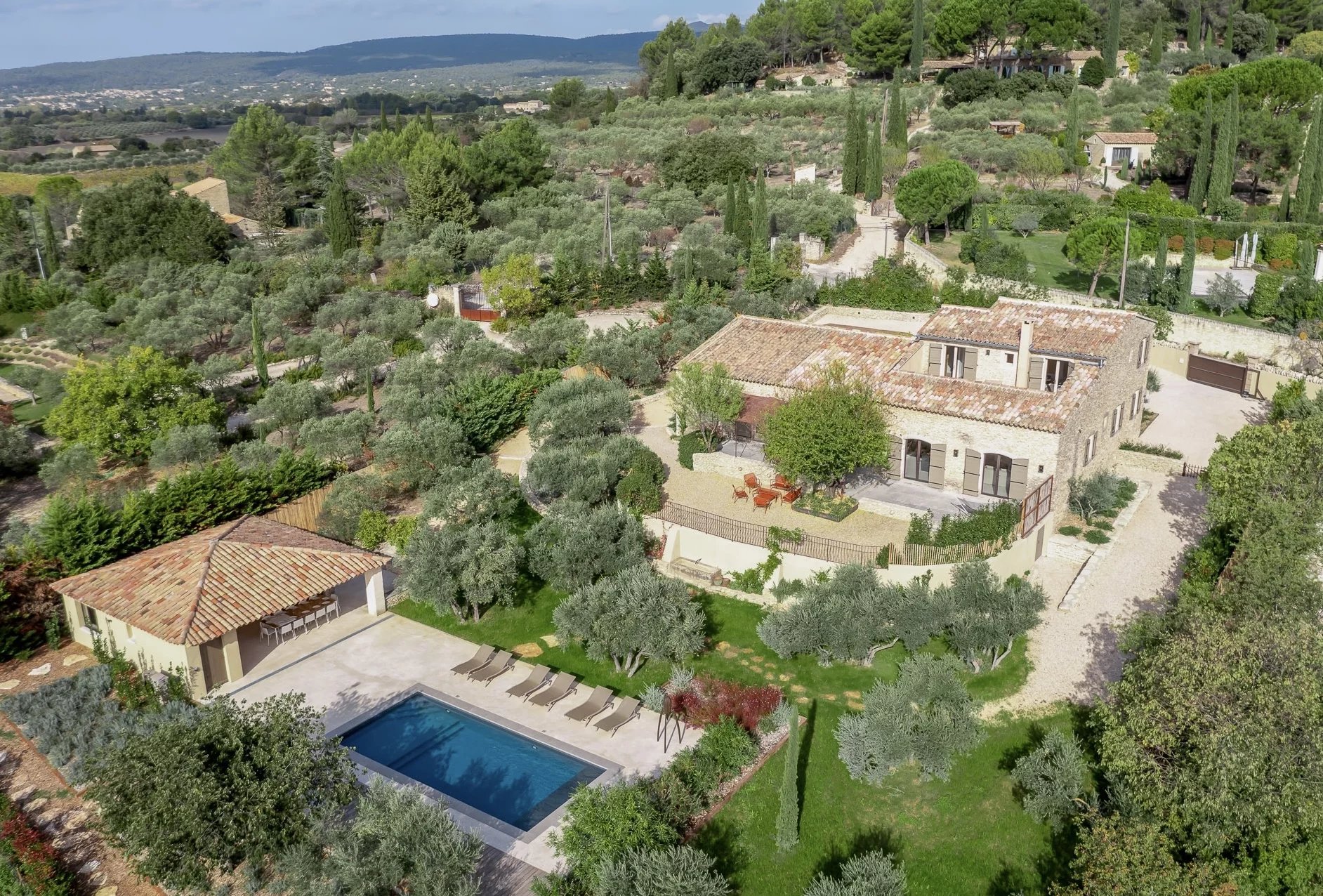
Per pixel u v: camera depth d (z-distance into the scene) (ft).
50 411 207.00
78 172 588.91
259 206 372.58
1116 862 74.02
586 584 120.26
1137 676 85.81
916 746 93.40
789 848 85.97
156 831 70.64
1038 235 303.89
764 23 622.13
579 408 155.53
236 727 78.13
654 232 302.04
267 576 113.91
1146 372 164.86
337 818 81.76
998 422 132.87
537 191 350.64
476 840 78.18
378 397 203.51
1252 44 513.04
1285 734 74.69
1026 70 477.77
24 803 89.71
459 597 122.83
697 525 131.64
